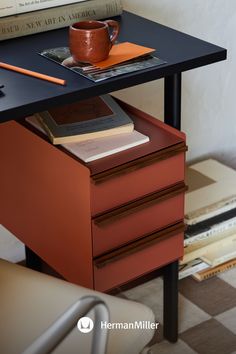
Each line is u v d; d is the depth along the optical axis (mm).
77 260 1729
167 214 1774
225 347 2051
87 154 1618
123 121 1729
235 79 2652
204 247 2277
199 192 2355
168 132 1740
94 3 1874
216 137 2723
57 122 1706
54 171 1686
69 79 1548
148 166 1669
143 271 1796
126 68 1594
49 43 1760
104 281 1720
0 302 1424
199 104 2600
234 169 2775
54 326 1114
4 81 1541
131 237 1725
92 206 1614
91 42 1577
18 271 1507
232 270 2375
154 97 2463
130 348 1378
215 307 2211
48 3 1817
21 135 1757
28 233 1899
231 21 2533
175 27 2395
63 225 1731
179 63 1634
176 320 2047
